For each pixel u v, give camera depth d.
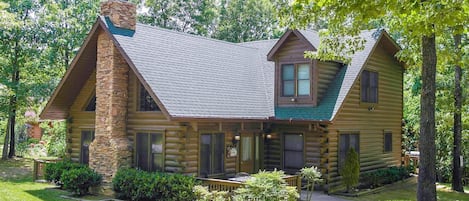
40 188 17.33
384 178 19.38
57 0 28.86
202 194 13.29
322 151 17.08
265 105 18.55
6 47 27.02
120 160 16.09
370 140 19.88
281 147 18.39
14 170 23.55
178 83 15.77
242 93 18.19
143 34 17.11
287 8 12.51
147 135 16.23
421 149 11.70
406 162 23.92
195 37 19.83
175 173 15.10
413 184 20.61
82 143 18.95
